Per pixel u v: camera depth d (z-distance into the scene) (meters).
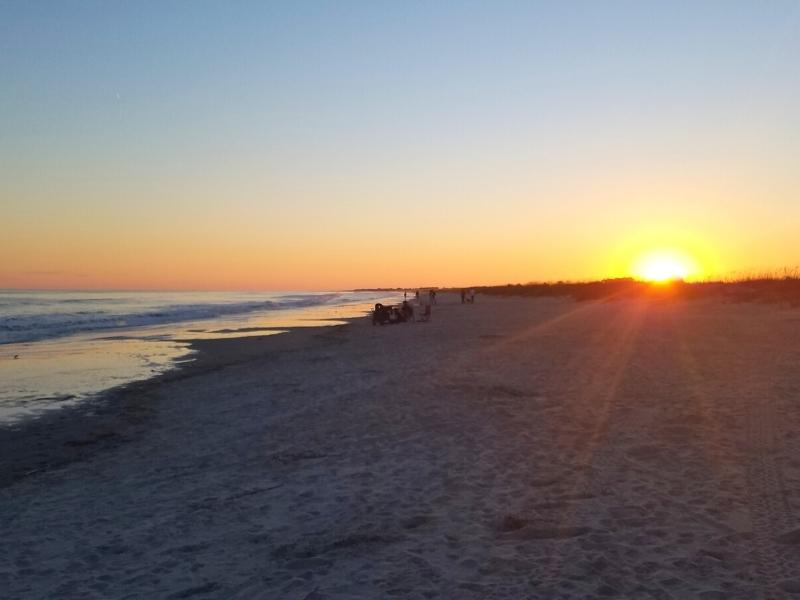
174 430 12.69
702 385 13.19
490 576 5.52
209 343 30.25
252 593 5.56
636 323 30.69
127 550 6.79
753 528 6.06
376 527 6.84
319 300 108.06
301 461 9.61
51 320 45.53
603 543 5.99
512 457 8.99
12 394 17.42
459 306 62.44
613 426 10.29
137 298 107.31
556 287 84.75
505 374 16.06
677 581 5.16
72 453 11.52
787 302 37.72
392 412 12.44
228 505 7.94
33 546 7.11
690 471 7.84
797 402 11.14
